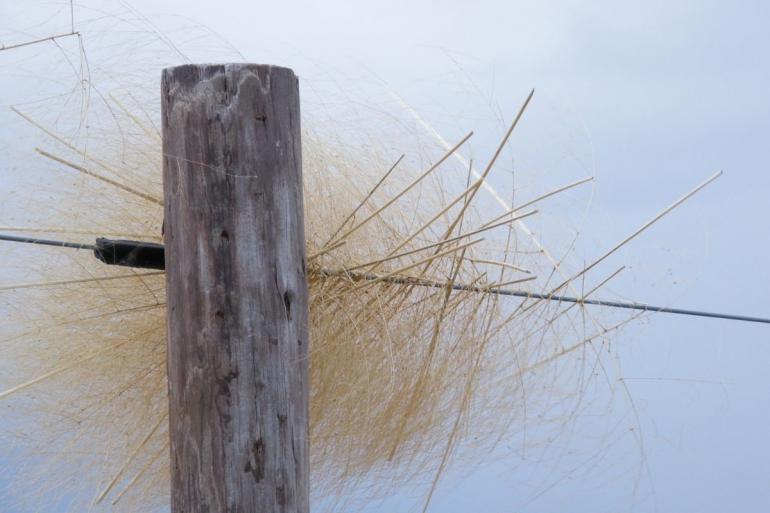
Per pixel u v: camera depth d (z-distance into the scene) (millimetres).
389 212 3459
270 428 2605
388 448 3547
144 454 3561
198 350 2588
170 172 2668
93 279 3307
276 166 2652
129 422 3557
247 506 2570
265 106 2643
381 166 3533
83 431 3559
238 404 2574
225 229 2590
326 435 3529
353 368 3381
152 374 3496
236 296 2582
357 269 3322
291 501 2641
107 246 2938
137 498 3580
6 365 3469
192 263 2604
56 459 3549
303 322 2729
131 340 3445
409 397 3484
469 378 3523
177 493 2631
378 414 3471
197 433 2586
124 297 3428
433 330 3461
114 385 3512
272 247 2631
